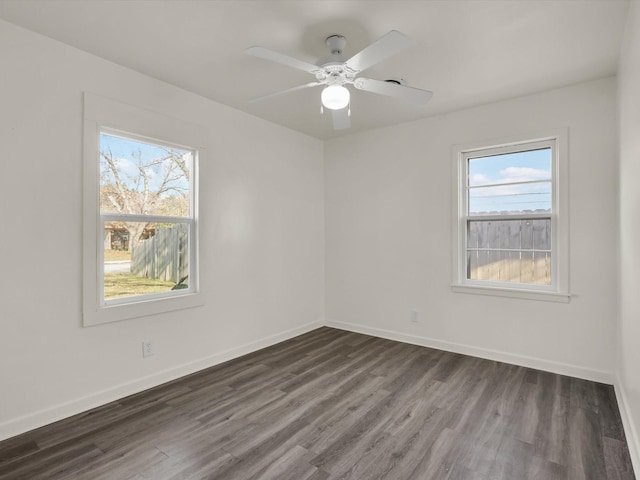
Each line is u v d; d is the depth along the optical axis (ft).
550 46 7.92
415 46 7.87
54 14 6.77
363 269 14.26
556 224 10.39
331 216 15.19
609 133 9.46
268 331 12.85
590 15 6.81
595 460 6.33
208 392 9.08
